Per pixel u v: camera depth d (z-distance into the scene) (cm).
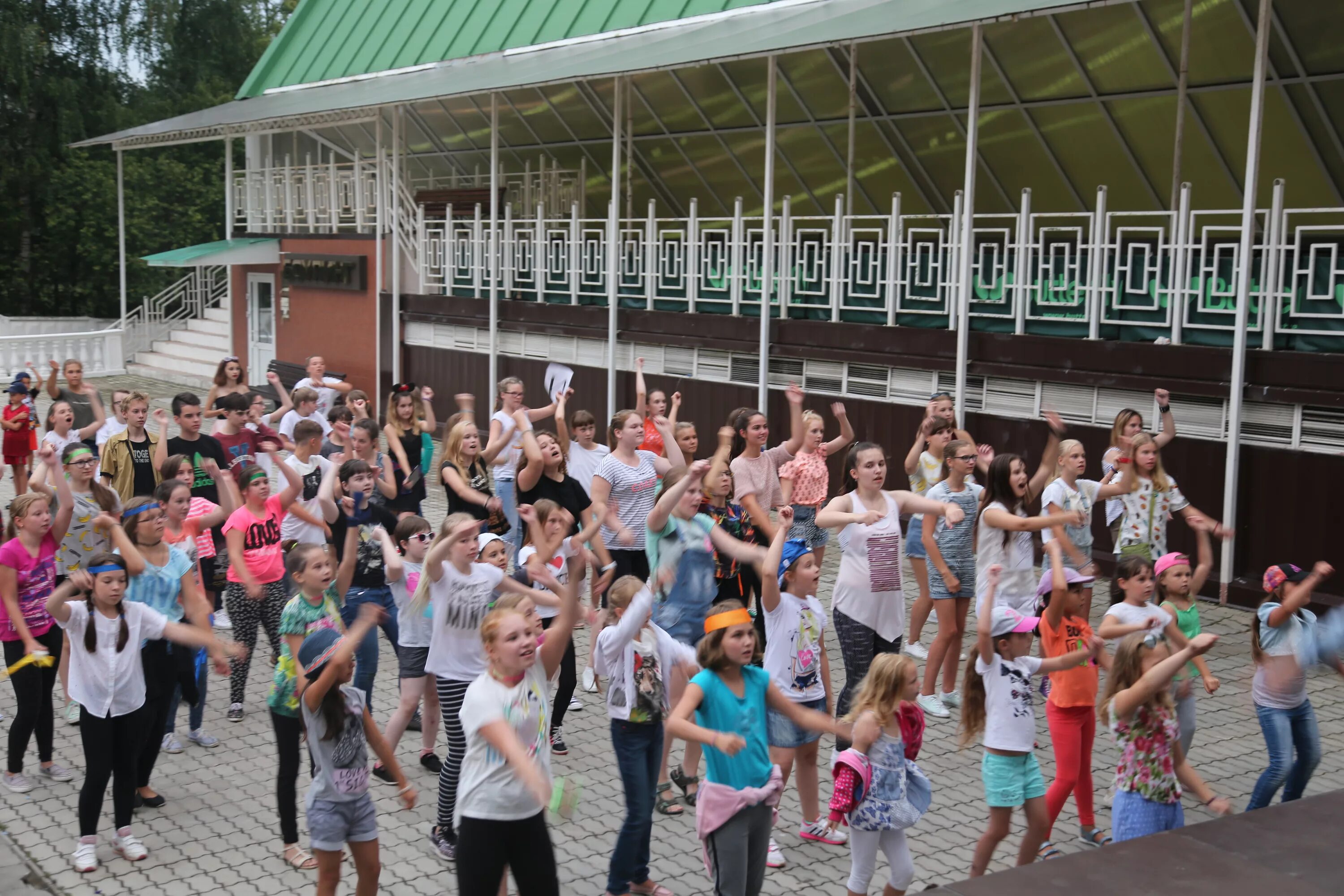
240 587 855
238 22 4362
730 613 531
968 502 858
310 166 2523
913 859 664
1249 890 479
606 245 1848
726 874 529
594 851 670
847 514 732
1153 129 1479
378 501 962
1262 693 677
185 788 752
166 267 3962
